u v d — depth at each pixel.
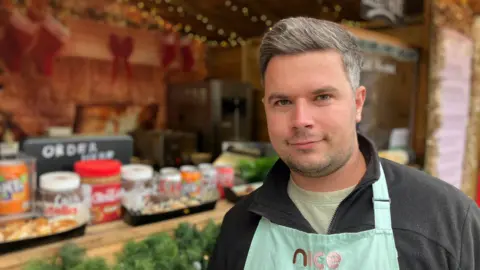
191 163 2.54
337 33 0.72
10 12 2.68
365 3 1.96
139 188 1.30
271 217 0.85
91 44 3.09
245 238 0.90
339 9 2.85
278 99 0.74
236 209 0.99
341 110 0.72
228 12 3.15
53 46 2.88
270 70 0.75
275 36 0.74
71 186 1.09
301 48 0.70
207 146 3.02
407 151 2.42
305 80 0.71
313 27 0.72
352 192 0.78
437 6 2.18
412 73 2.49
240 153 1.95
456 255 0.72
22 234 0.97
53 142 1.33
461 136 2.42
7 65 2.70
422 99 2.52
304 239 0.80
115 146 1.49
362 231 0.76
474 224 0.76
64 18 2.93
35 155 1.28
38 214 1.11
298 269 0.80
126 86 3.32
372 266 0.74
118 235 1.12
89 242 1.07
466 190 2.51
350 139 0.74
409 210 0.77
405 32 2.65
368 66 2.16
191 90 3.19
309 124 0.71
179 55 3.65
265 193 0.90
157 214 1.23
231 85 3.09
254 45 3.59
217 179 1.57
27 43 2.77
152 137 2.54
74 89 3.03
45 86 2.89
